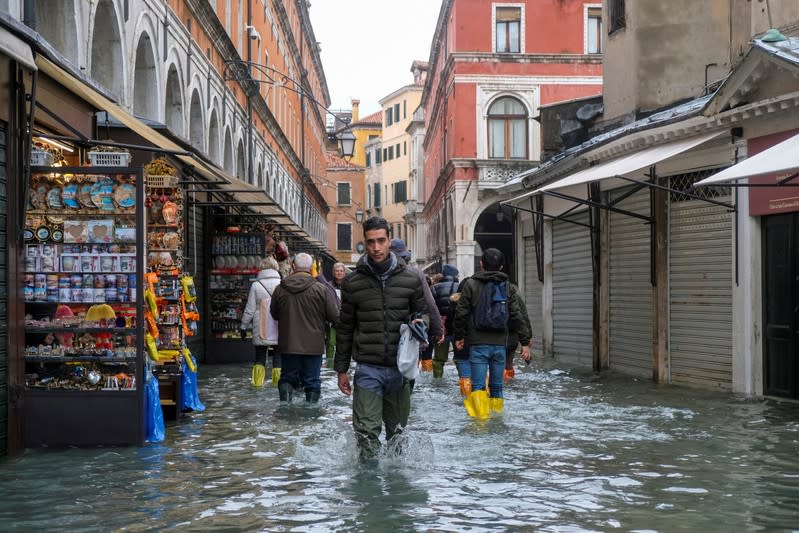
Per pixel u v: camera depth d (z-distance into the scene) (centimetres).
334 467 759
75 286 847
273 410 1121
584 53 3969
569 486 687
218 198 1950
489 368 1084
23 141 823
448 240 4369
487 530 564
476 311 1055
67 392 844
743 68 1215
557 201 2008
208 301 1878
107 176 852
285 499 643
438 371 1520
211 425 996
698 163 1377
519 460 789
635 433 934
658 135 1421
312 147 6388
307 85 5781
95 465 764
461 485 689
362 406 766
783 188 1198
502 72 3966
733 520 587
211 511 609
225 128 2625
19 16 1052
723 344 1347
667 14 1822
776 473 731
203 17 2222
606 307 1736
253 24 3234
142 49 1722
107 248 850
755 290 1273
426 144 6531
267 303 1366
